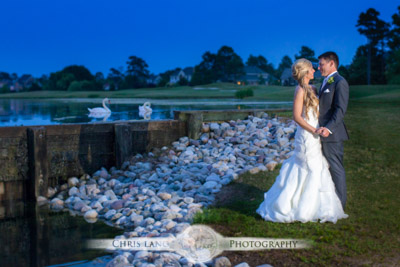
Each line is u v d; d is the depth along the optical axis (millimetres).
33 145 8547
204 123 11742
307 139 4812
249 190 6656
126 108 22094
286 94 36562
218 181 7547
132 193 7715
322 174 4902
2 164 8680
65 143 9477
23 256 5363
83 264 4930
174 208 6215
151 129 10648
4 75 158375
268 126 11602
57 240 5891
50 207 7871
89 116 17219
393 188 6203
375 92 32031
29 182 8852
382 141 9328
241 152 9719
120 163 9820
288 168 5039
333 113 4898
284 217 4941
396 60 49656
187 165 9180
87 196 8180
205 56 103812
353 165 7512
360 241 4441
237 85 69125
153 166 9523
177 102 27047
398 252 4191
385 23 54750
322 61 5066
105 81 91562
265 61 140375
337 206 4957
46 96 46719
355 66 53969
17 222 6961
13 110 21516
